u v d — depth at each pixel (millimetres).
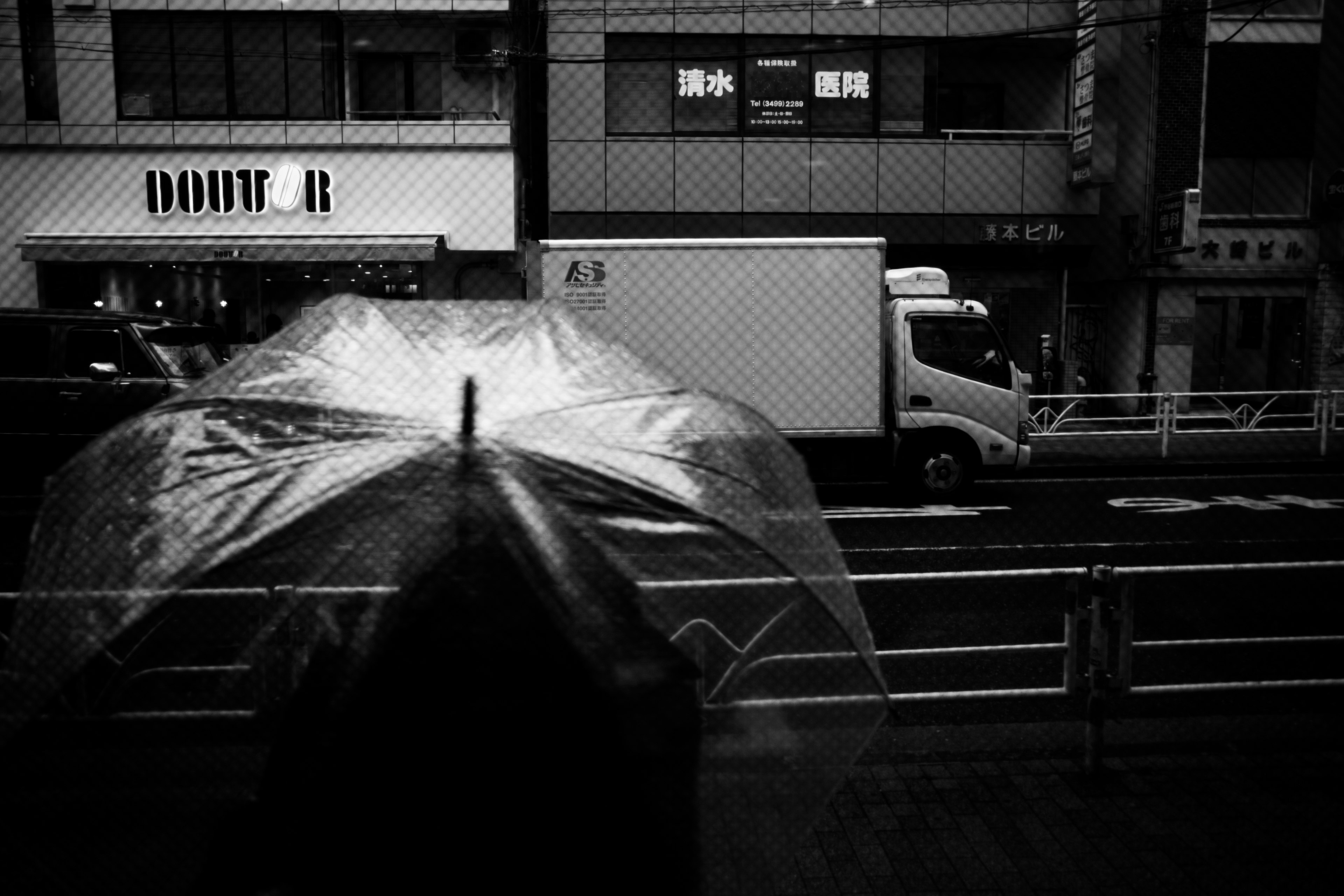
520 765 1909
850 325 10438
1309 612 6707
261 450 1857
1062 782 4125
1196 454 13773
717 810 2164
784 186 16312
